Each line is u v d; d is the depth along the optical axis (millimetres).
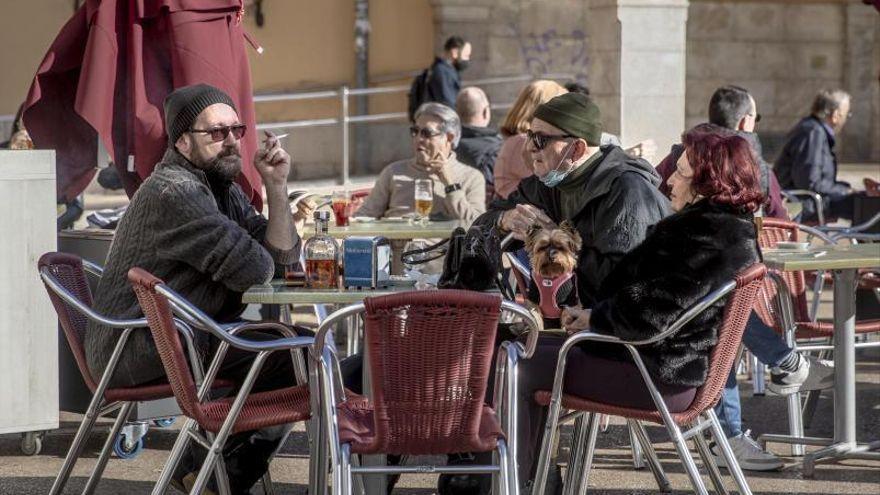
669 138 13789
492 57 21672
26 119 7559
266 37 20078
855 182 19688
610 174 5840
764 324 6988
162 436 7848
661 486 6770
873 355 10297
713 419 5629
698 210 5359
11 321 7227
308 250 5832
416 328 4762
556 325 5723
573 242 5652
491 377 5797
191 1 7027
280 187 6219
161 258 5898
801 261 6648
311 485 5469
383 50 20953
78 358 6078
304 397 5508
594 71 14055
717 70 23047
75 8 17844
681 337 5355
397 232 8516
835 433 7219
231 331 5598
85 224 14695
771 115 23156
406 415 4844
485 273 5680
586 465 5922
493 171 10406
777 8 22984
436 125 9367
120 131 7207
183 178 5934
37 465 7219
